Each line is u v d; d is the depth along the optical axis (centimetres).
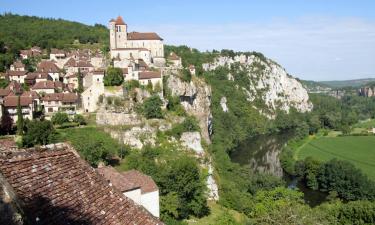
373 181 11588
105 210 1453
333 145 18862
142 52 15475
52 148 1595
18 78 13688
